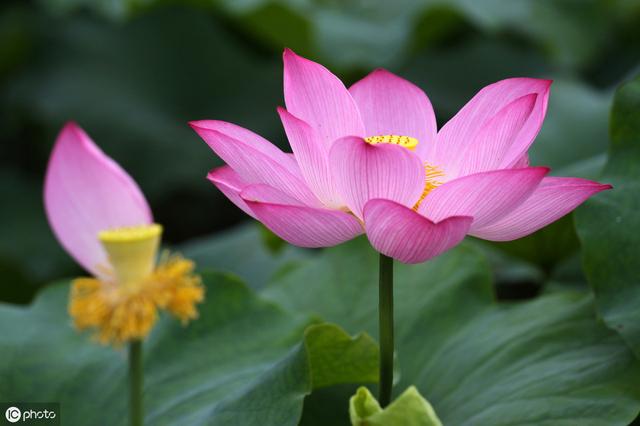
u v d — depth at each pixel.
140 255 1.18
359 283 1.57
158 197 2.96
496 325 1.48
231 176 1.36
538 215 1.31
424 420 1.23
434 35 3.16
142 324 1.18
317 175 1.31
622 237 1.40
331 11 3.44
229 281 1.50
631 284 1.39
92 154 1.21
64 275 2.96
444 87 3.03
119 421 1.41
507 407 1.36
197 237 3.05
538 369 1.40
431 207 1.28
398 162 1.26
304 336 1.35
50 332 1.51
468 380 1.43
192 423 1.36
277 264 2.21
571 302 1.46
